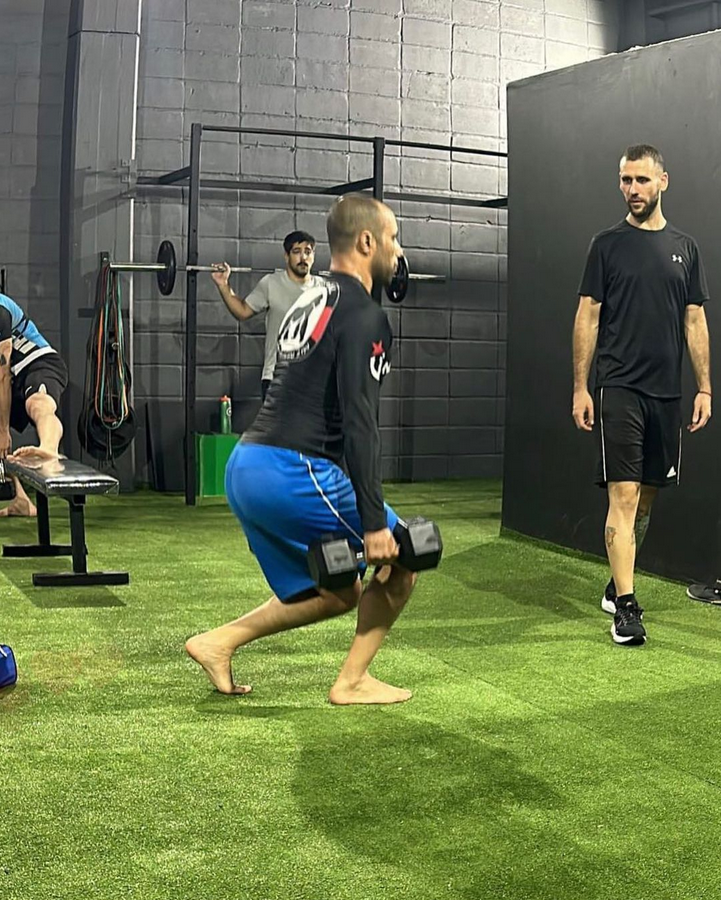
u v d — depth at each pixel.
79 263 7.65
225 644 3.16
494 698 3.21
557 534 5.58
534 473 5.72
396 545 2.85
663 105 4.84
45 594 4.48
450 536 5.98
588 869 2.14
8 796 2.46
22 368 5.61
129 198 7.73
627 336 3.92
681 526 4.81
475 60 8.85
